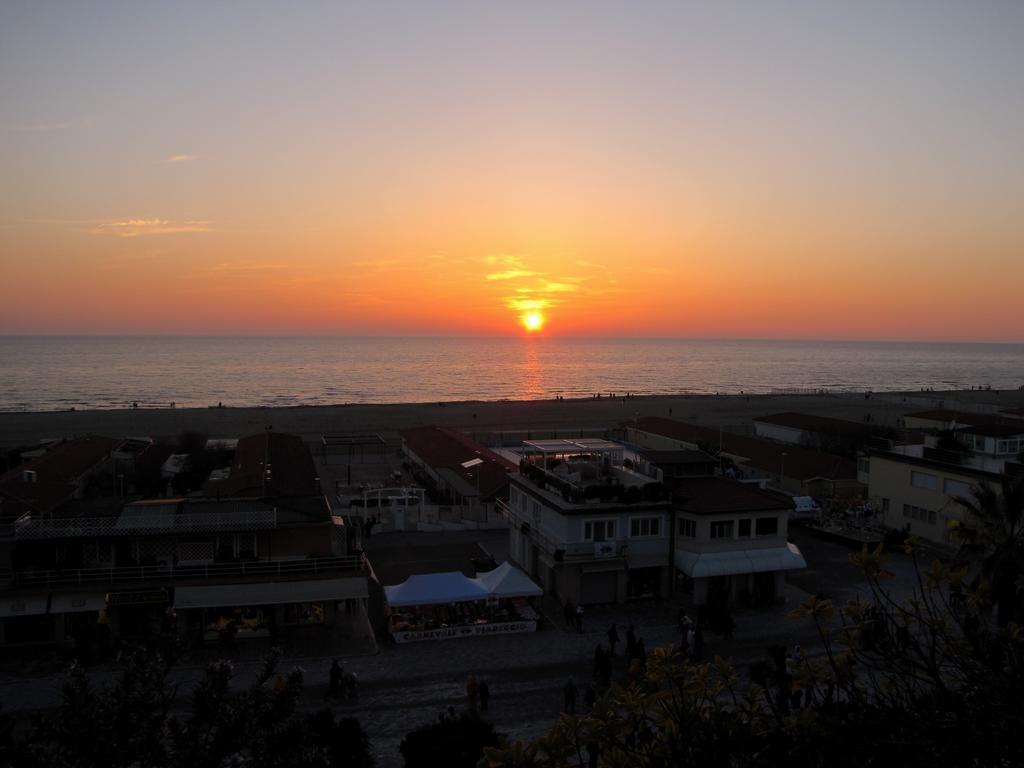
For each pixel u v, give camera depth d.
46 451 82.19
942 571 9.02
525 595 39.81
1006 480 36.84
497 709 31.00
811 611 8.70
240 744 13.33
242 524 39.19
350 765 23.58
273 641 37.47
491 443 96.75
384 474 86.06
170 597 37.16
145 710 13.16
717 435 90.75
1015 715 6.90
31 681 32.34
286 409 157.38
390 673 34.41
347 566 39.28
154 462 79.44
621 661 35.91
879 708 7.79
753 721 8.67
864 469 65.06
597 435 115.75
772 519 44.31
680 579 45.12
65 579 36.56
